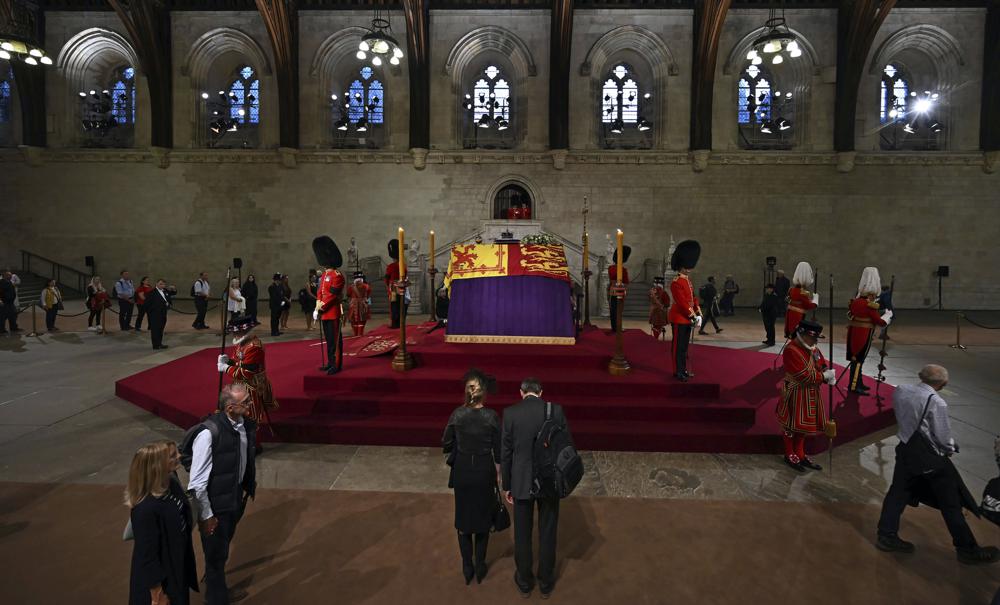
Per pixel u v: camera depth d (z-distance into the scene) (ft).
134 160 74.49
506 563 12.44
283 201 74.84
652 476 17.38
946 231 72.18
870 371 31.99
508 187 75.97
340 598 11.02
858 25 66.69
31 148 72.95
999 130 69.72
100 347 38.73
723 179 73.31
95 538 13.28
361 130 78.69
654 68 74.13
